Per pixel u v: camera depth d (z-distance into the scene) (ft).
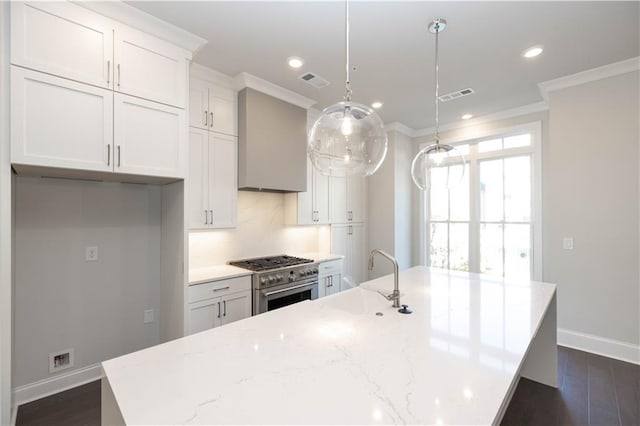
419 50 8.58
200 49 8.37
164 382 3.30
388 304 6.22
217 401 2.96
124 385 3.24
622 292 9.52
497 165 14.19
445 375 3.46
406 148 16.30
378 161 6.05
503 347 4.22
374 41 8.14
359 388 3.20
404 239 16.08
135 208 9.09
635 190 9.29
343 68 9.64
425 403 2.95
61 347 7.82
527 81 10.57
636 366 9.11
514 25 7.47
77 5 6.41
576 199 10.24
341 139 5.71
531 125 12.95
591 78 9.89
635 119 9.27
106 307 8.55
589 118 10.00
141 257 9.18
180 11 7.00
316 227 15.01
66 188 7.94
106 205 8.59
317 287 12.05
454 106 12.91
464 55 8.88
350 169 6.11
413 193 16.79
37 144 5.93
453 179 8.69
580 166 10.16
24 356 7.30
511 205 13.73
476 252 14.71
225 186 10.15
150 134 7.43
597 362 9.37
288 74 10.08
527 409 7.27
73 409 7.09
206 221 9.65
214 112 9.89
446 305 6.17
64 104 6.24
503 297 6.75
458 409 2.86
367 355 3.96
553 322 8.15
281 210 13.37
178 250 8.46
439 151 8.11
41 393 7.49
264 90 10.76
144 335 9.21
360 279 15.81
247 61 9.25
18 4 5.79
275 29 7.66
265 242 12.71
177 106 7.90
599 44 8.32
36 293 7.48
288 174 11.62
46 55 6.05
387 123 15.29
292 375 3.45
